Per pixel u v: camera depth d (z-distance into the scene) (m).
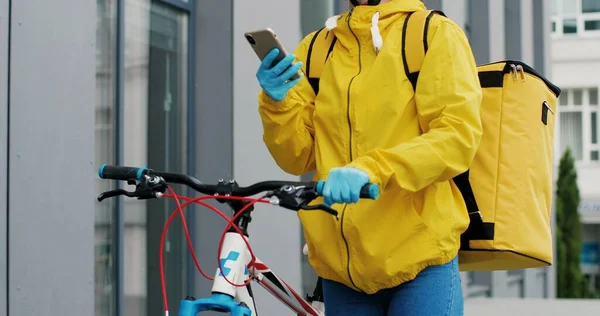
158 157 5.92
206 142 6.16
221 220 6.11
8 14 4.11
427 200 2.94
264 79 2.93
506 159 3.33
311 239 3.07
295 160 3.24
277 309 6.50
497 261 3.37
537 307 11.03
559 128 33.31
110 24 5.46
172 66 6.05
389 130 2.95
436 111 2.86
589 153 33.19
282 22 6.74
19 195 4.12
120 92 5.48
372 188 2.41
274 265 6.50
